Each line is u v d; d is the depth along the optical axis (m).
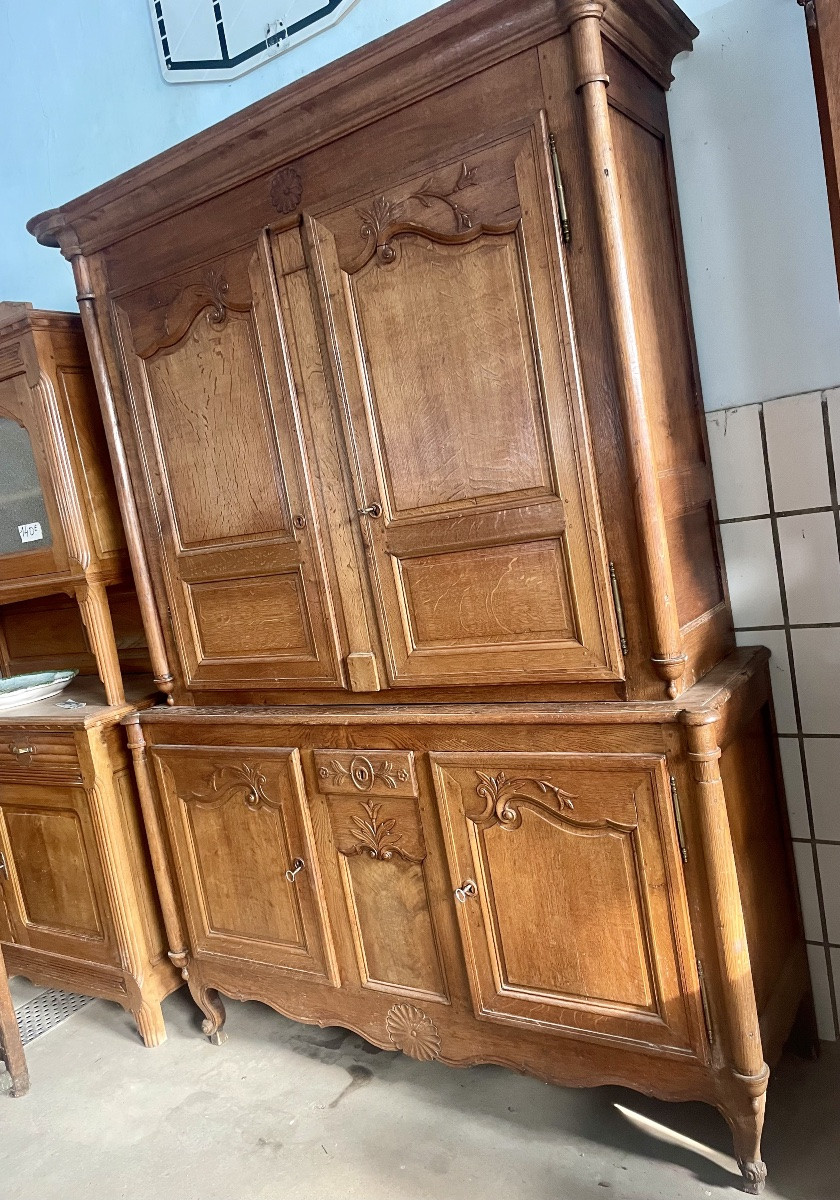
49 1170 1.63
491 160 1.31
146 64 2.27
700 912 1.30
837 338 1.50
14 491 2.08
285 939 1.78
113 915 2.00
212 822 1.84
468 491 1.42
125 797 2.02
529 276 1.30
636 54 1.38
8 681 2.35
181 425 1.76
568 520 1.34
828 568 1.55
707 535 1.57
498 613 1.43
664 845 1.30
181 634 1.87
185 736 1.85
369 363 1.48
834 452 1.52
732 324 1.58
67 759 2.00
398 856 1.58
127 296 1.78
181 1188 1.54
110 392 1.84
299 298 1.54
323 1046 1.92
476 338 1.37
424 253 1.39
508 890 1.46
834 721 1.59
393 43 1.32
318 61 2.01
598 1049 1.43
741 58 1.50
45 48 2.45
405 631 1.53
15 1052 1.88
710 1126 1.52
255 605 1.74
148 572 1.89
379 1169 1.52
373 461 1.50
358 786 1.58
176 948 1.96
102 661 2.01
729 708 1.34
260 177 1.55
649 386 1.35
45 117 2.51
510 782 1.42
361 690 1.61
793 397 1.54
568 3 1.18
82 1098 1.84
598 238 1.24
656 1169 1.44
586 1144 1.52
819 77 1.27
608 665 1.34
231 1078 1.85
